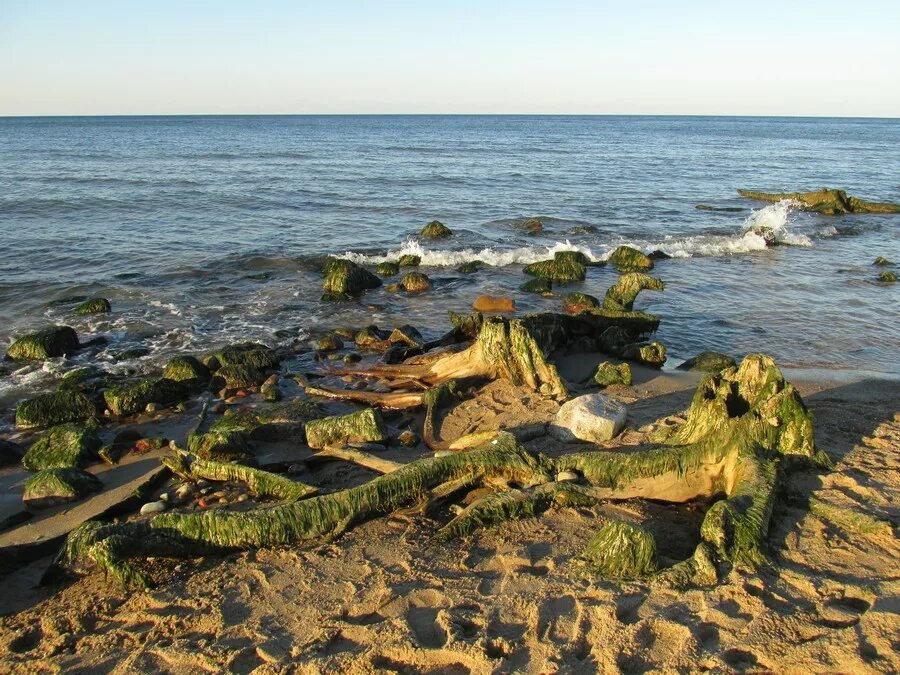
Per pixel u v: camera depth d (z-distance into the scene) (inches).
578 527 240.1
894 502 243.1
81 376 437.4
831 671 163.3
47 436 330.0
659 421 334.6
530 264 754.2
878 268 790.5
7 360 472.7
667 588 197.8
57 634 195.8
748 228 1054.4
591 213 1189.1
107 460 320.5
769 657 169.2
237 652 180.2
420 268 779.4
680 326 561.0
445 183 1534.2
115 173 1541.6
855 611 185.8
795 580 199.8
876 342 524.7
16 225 914.7
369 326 528.4
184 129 4790.8
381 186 1454.2
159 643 187.2
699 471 260.7
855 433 313.0
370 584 209.6
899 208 1262.3
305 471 301.3
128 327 546.6
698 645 174.1
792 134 4916.3
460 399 376.2
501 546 229.1
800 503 244.1
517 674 166.7
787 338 532.1
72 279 677.3
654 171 1916.8
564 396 369.4
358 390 401.1
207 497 281.0
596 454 273.6
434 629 186.7
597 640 177.8
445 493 260.2
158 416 380.8
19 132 4087.1
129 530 233.3
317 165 1902.1
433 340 499.8
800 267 795.4
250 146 2726.4
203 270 723.4
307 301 629.0
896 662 164.1
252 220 1024.2
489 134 4340.6
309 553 230.1
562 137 4028.1
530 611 190.7
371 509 249.4
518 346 384.8
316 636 185.0
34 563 243.3
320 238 917.8
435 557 223.8
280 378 440.1
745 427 263.4
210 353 482.3
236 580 217.2
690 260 837.8
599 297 659.4
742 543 212.8
